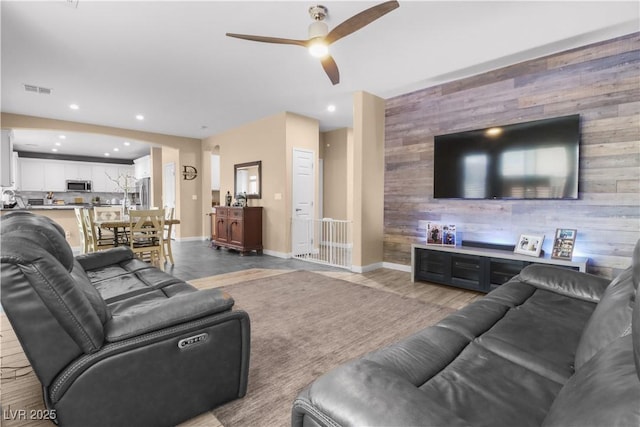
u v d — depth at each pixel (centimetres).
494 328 144
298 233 567
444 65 352
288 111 542
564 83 318
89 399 118
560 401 74
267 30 284
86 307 117
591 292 178
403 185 452
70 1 238
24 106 492
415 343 127
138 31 282
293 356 209
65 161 991
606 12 252
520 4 243
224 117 573
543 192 323
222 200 698
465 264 360
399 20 264
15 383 176
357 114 440
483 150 364
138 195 1023
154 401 133
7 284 104
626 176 287
